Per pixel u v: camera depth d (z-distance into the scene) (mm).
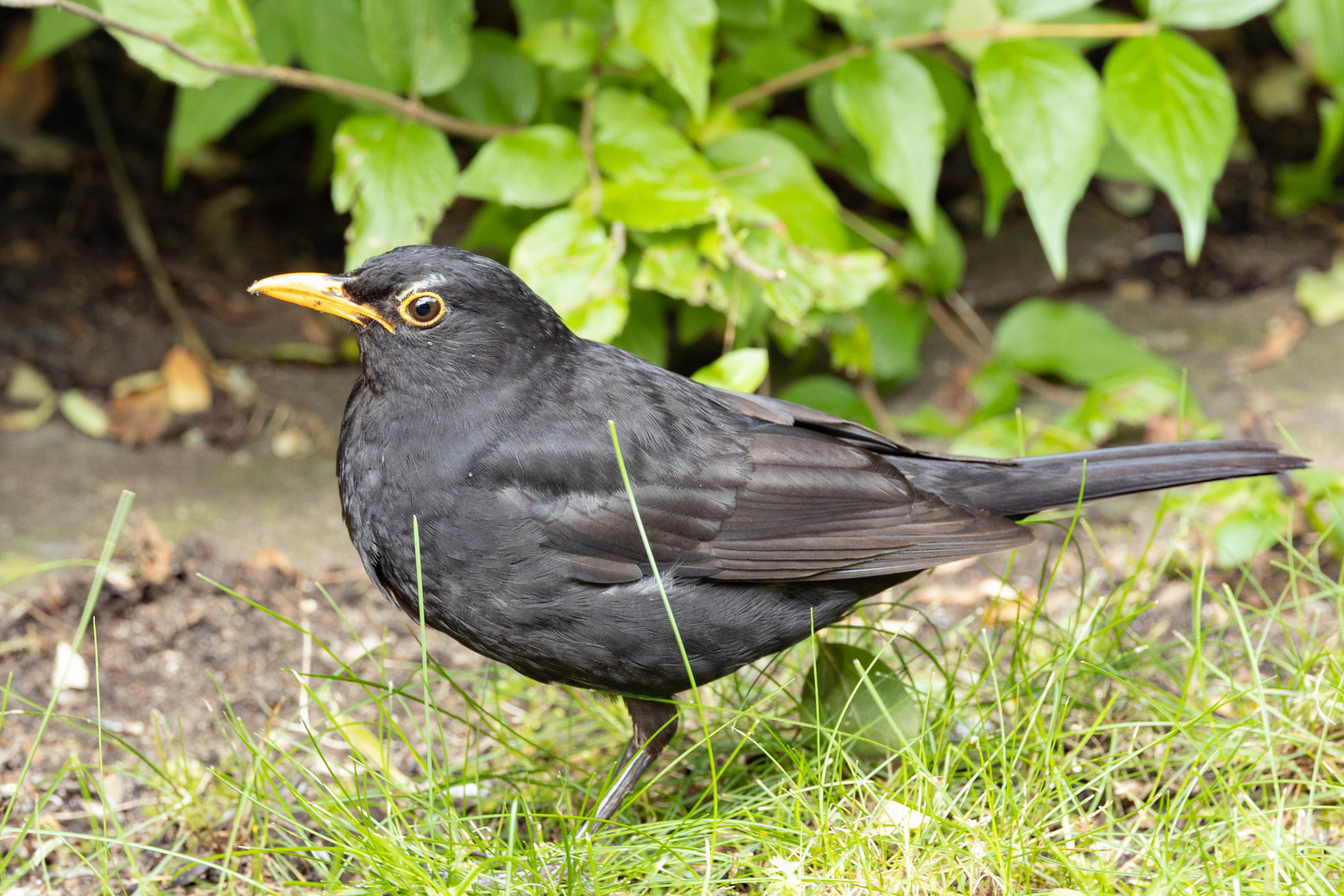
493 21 13672
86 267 12727
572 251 9062
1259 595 9031
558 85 10125
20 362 11609
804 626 7246
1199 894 5961
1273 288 12883
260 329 12375
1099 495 7473
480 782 7777
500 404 6887
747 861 6363
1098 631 7492
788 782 6797
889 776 7277
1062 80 9289
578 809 7516
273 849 6473
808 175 10117
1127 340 11375
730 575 7012
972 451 10289
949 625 9078
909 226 12992
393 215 9031
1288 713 7281
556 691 8523
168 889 7098
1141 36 9406
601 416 7016
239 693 8570
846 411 10859
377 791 7441
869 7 9688
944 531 7133
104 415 11250
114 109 14328
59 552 9570
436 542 6797
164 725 8273
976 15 10141
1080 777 6953
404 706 8430
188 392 11445
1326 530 9031
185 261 12938
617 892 6301
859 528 7113
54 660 8727
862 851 6246
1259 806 6918
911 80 9555
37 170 13586
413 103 9336
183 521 10070
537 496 6805
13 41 14117
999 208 11430
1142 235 13492
